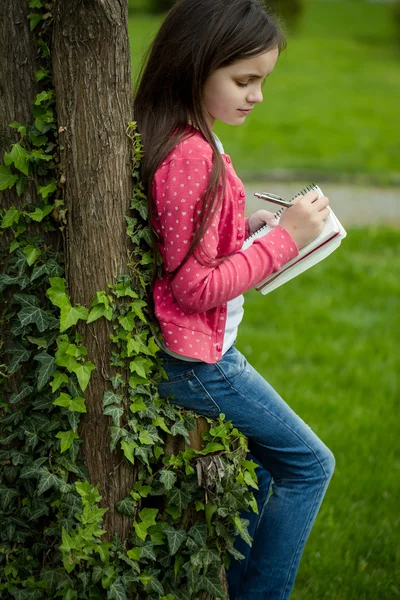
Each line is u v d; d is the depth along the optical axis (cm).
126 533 276
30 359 270
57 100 248
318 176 1227
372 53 2573
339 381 575
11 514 278
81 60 242
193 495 278
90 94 245
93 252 255
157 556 281
